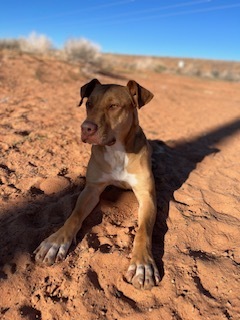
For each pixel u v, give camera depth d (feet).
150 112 5.53
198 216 2.15
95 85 2.29
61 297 1.56
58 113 4.31
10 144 3.03
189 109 6.33
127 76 10.59
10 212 2.06
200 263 1.72
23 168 2.62
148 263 1.67
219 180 2.72
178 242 1.90
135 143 2.19
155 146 3.44
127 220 2.11
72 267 1.71
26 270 1.67
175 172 2.84
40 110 4.37
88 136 1.93
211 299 1.54
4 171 2.54
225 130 4.55
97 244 1.88
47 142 3.15
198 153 3.44
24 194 2.26
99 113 1.98
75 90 6.24
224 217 2.17
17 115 3.98
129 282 1.62
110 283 1.62
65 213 2.08
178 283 1.61
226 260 1.76
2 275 1.63
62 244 1.78
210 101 7.88
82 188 2.39
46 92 5.69
